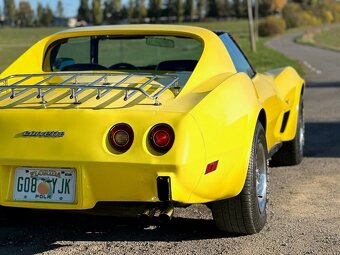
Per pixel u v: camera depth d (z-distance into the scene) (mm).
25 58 6555
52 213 6445
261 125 5824
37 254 5203
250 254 5129
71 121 4766
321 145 10359
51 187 4812
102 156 4605
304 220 6125
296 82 8352
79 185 4719
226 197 5090
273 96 6703
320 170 8445
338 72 30469
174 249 5270
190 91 5246
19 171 4887
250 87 5734
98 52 7184
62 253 5219
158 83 5551
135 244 5430
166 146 4527
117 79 5750
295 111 8094
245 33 105688
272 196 7090
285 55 52094
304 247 5312
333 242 5445
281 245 5359
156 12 151500
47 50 6691
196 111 4758
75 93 5008
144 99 5023
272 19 129250
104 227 5961
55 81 6043
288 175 8164
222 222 5441
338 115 13961
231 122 5035
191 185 4645
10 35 58531
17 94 5207
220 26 123375
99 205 5059
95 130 4684
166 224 5988
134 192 4668
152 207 4875
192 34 6270
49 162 4719
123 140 4598
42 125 4820
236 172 5082
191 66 6363
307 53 56844
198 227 5883
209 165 4746
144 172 4562
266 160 5973
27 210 6270
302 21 166125
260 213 5609
